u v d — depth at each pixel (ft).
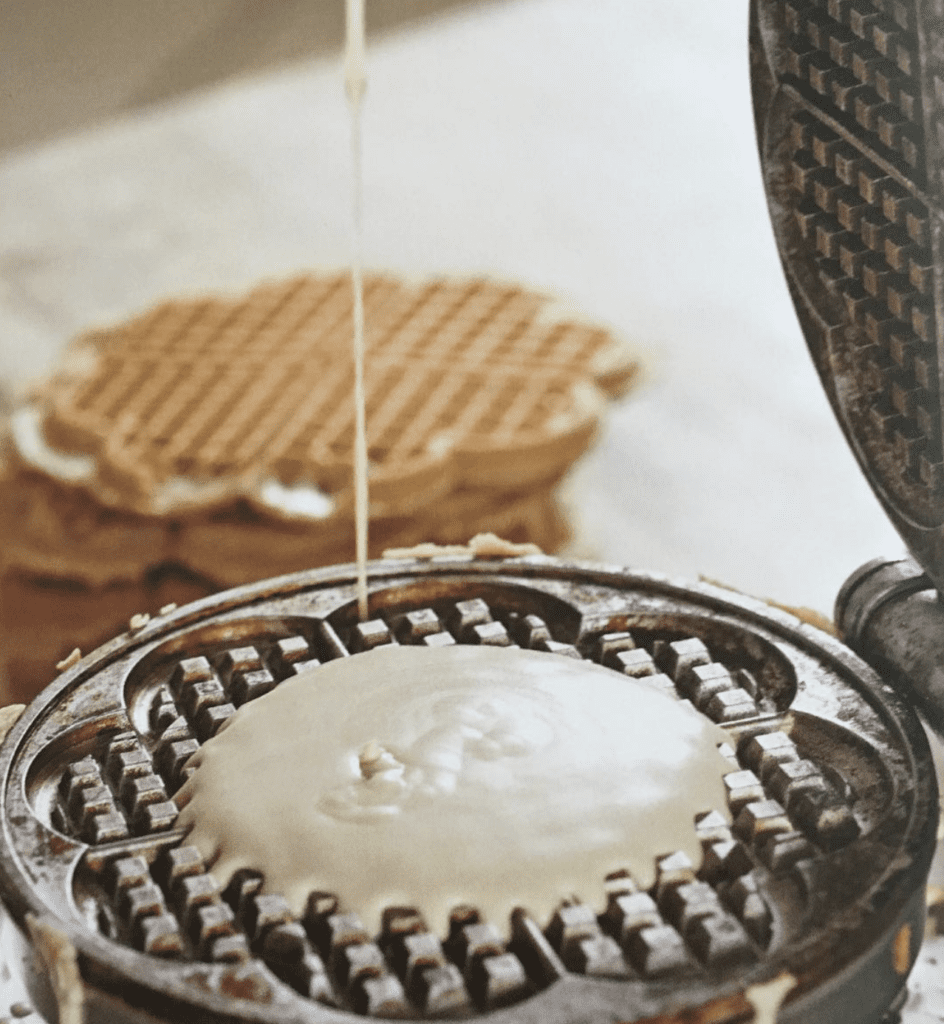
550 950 2.03
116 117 7.96
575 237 6.89
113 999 2.00
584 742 2.20
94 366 4.32
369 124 7.92
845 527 5.03
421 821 2.12
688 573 4.81
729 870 2.12
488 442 3.80
